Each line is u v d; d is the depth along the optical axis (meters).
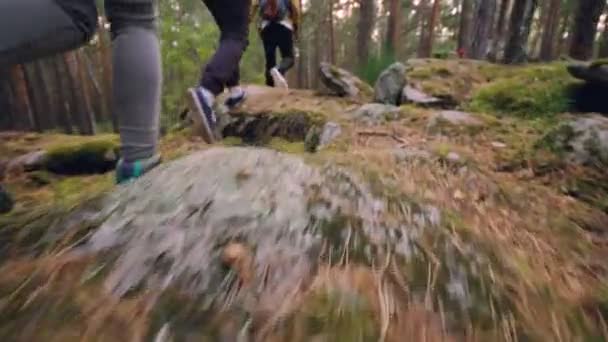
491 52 8.06
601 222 1.75
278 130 4.04
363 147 2.69
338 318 0.90
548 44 18.62
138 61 1.39
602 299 1.18
